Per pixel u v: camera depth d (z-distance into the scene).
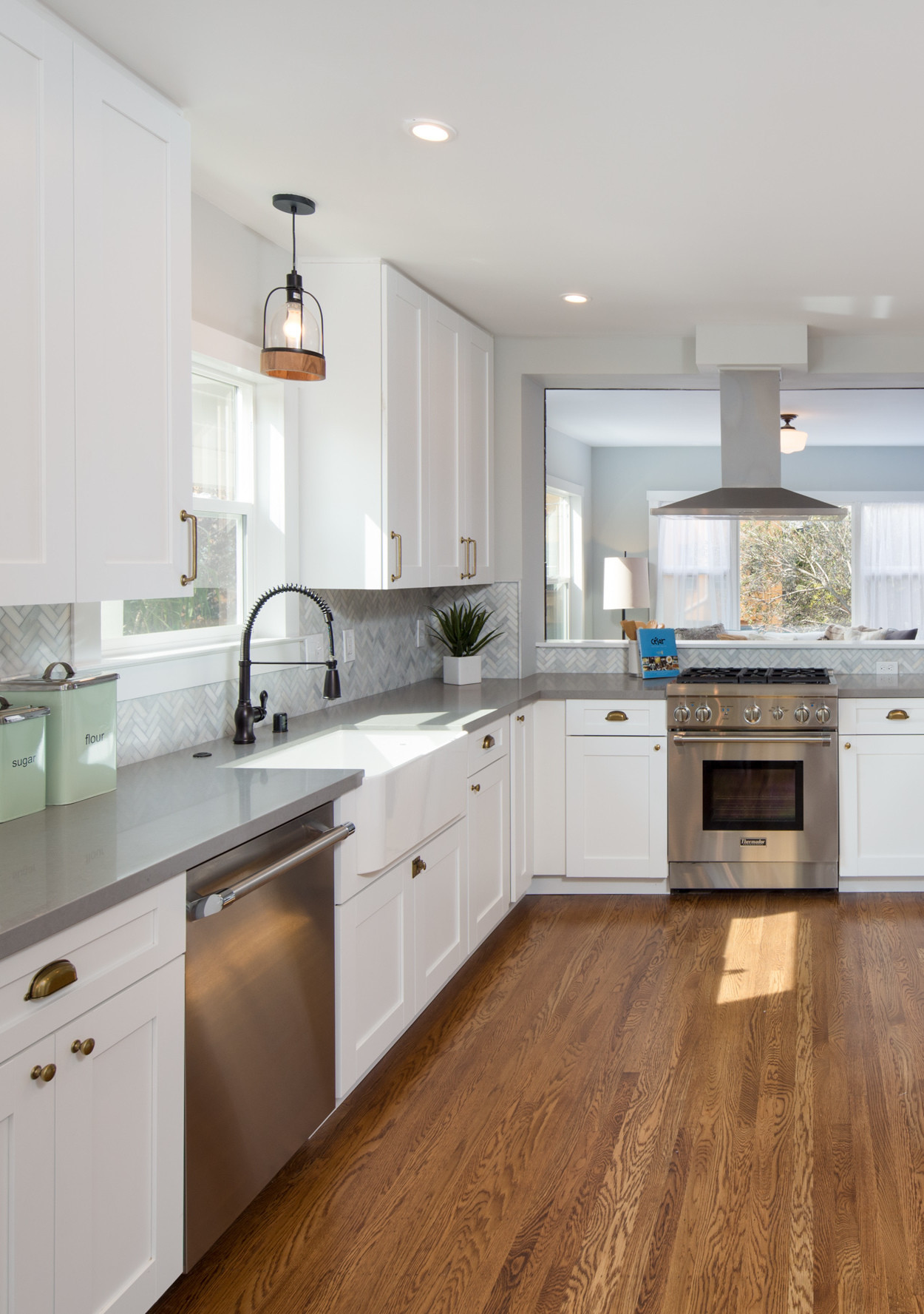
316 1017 2.15
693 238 3.00
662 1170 2.17
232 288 2.87
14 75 1.58
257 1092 1.90
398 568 3.29
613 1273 1.83
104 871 1.49
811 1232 1.95
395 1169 2.18
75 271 1.74
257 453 3.13
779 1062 2.66
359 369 3.19
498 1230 1.97
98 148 1.79
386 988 2.54
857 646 4.58
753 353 4.05
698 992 3.13
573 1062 2.67
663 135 2.29
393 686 4.12
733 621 8.67
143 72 2.01
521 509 4.39
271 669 3.08
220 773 2.29
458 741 3.03
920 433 7.80
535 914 3.93
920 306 3.77
